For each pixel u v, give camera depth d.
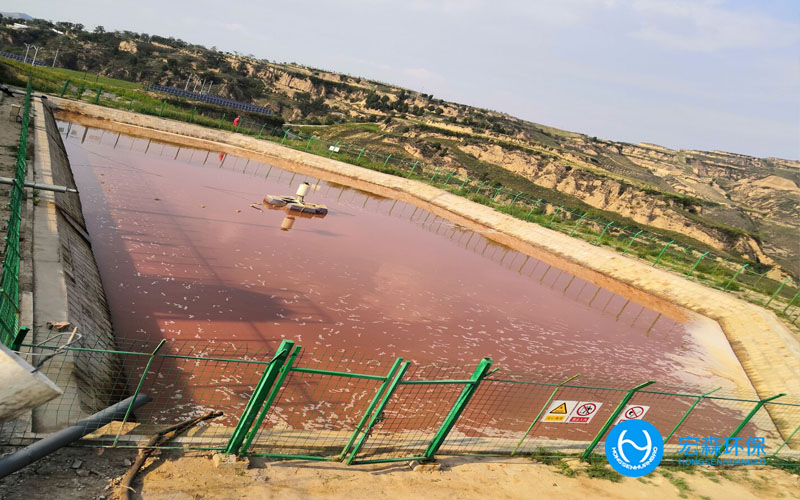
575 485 8.88
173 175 32.41
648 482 9.55
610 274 35.62
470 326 18.48
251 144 54.22
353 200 40.41
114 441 6.82
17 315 9.17
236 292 16.31
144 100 61.66
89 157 31.17
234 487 6.70
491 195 66.06
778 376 20.00
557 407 9.16
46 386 4.66
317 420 10.43
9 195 15.70
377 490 7.46
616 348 20.16
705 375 19.41
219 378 11.18
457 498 7.73
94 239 17.94
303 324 15.11
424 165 66.12
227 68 196.88
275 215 28.30
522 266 31.70
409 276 22.95
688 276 35.28
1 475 5.66
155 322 13.11
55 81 56.06
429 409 11.86
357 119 187.00
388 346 15.05
